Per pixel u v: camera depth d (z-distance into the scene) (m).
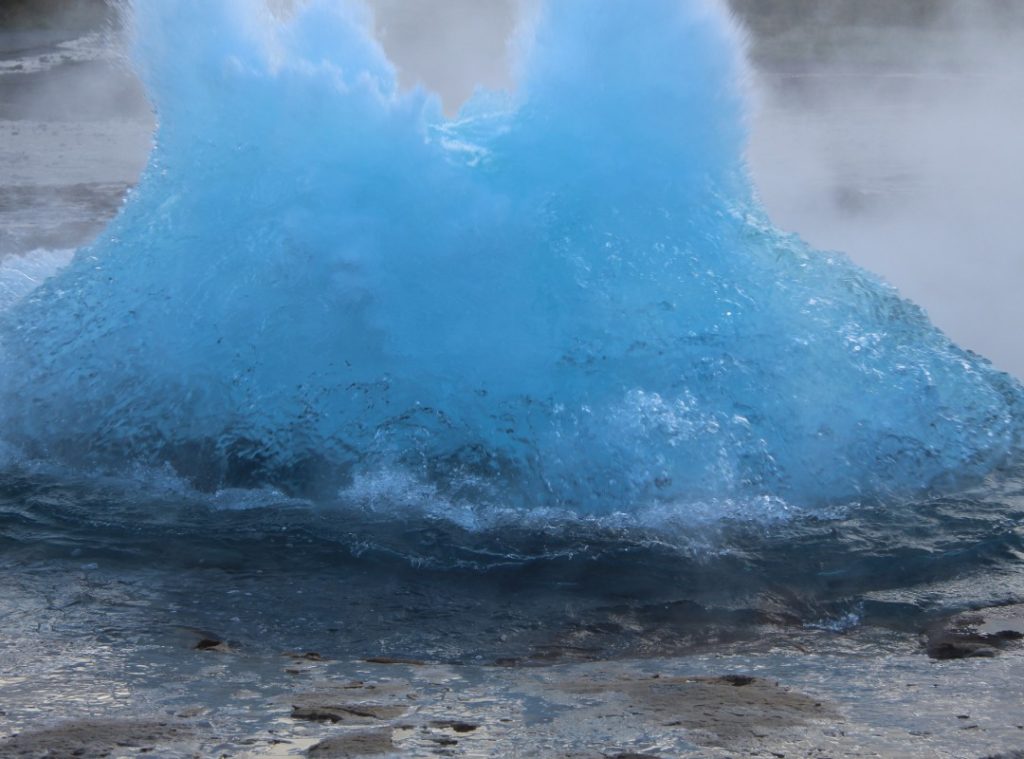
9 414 7.62
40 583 5.73
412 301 7.15
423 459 6.76
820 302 7.53
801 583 5.78
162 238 7.82
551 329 7.07
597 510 6.54
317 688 4.47
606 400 6.83
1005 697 4.25
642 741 3.83
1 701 4.32
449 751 3.76
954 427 7.20
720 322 7.15
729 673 4.66
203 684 4.52
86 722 4.07
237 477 6.89
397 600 5.61
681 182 7.57
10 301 9.06
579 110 7.66
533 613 5.50
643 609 5.53
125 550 6.13
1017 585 5.66
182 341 7.40
